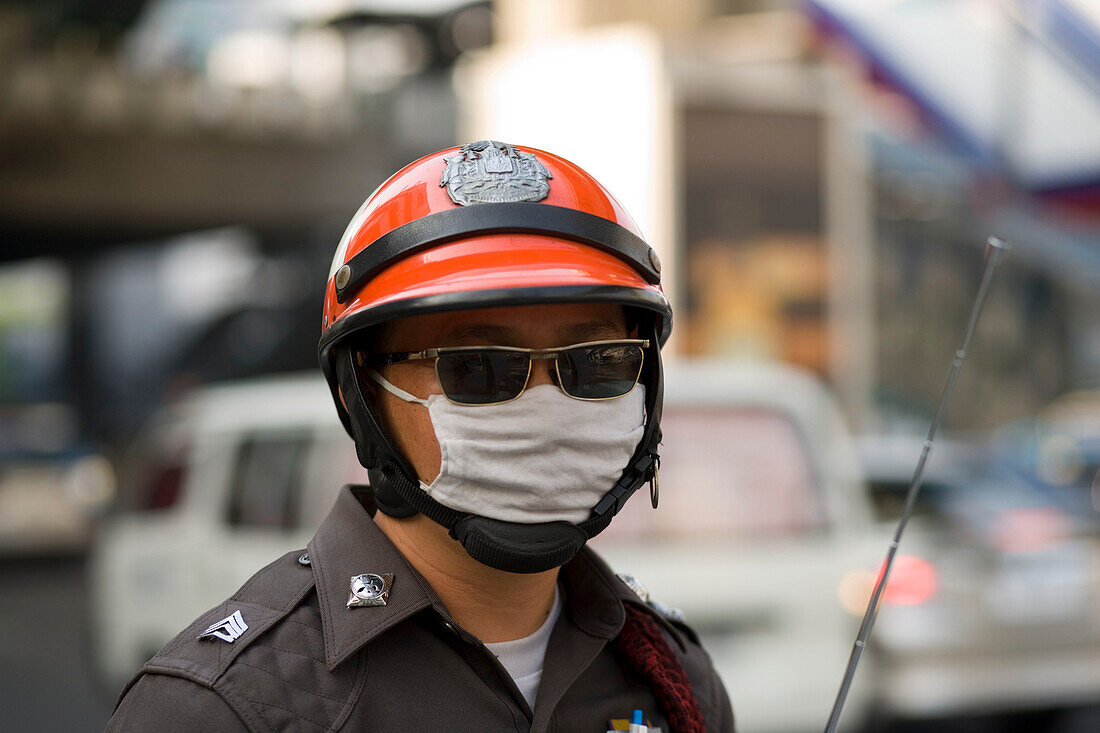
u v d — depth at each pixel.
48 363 41.12
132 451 22.84
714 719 2.03
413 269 1.66
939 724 6.57
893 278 19.75
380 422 1.76
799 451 5.54
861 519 5.68
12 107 21.91
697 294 15.92
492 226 1.66
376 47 23.62
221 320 34.38
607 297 1.64
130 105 22.59
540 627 1.83
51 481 17.78
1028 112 11.52
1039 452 11.80
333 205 24.69
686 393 5.46
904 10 12.62
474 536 1.64
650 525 5.18
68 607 13.30
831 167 16.55
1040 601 5.95
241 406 6.09
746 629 5.14
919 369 20.20
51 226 26.33
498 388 1.64
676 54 15.82
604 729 1.82
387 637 1.68
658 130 15.63
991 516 6.33
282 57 23.75
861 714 5.37
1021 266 21.17
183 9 23.00
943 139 12.46
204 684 1.58
